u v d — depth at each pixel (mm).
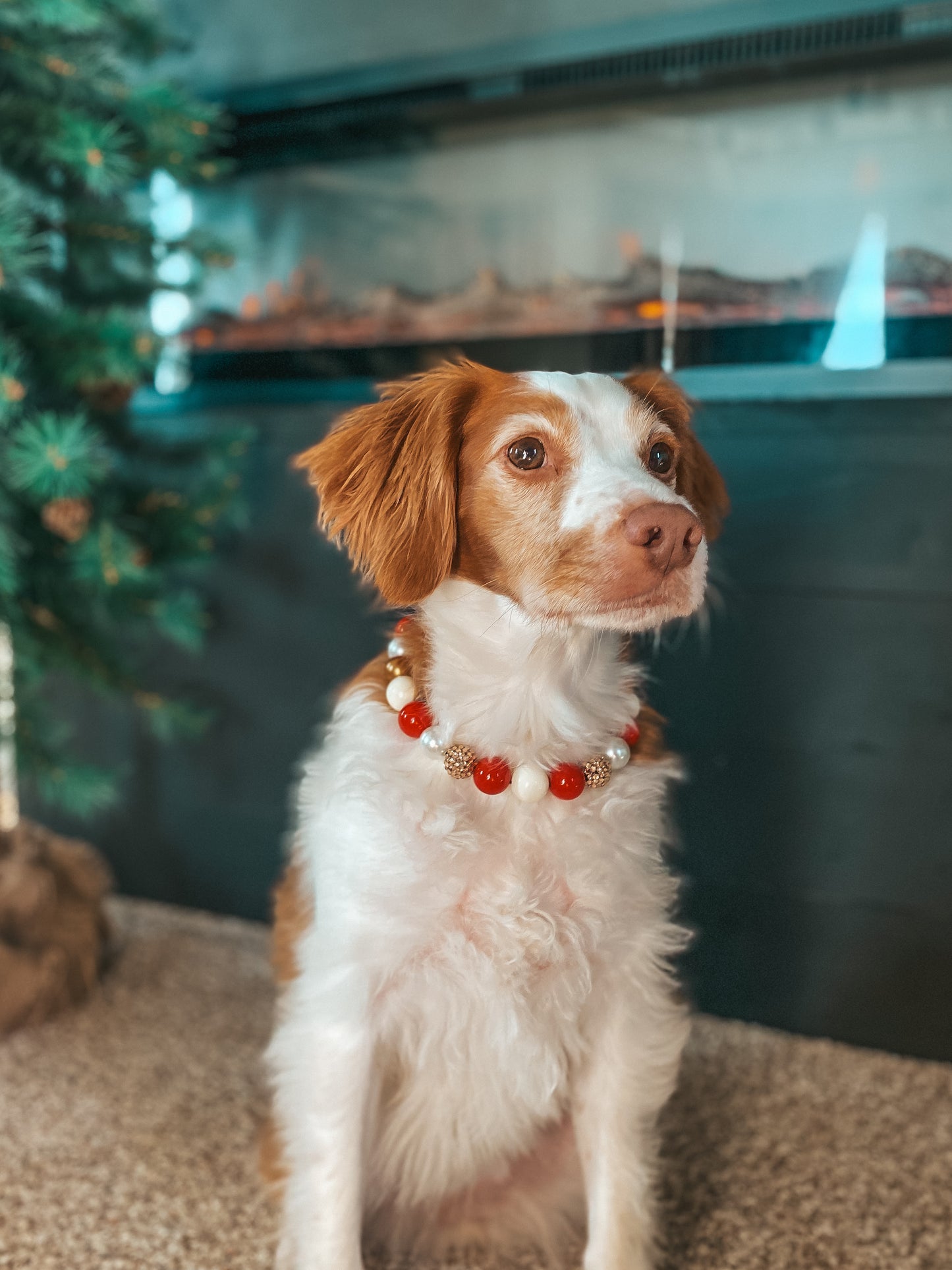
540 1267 1353
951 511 1726
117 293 2062
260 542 2230
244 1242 1364
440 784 1185
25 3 1732
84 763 2223
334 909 1173
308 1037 1195
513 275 2180
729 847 1915
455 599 1197
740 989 1942
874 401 1754
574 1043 1229
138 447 2152
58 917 1987
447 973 1163
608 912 1176
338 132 2223
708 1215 1418
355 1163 1192
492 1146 1284
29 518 2012
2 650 2053
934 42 1741
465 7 2039
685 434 1361
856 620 1798
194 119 1935
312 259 2338
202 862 2393
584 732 1200
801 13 1794
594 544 1034
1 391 1663
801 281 1941
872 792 1816
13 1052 1821
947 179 1847
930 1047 1829
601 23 1946
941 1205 1437
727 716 1891
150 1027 1910
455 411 1185
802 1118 1650
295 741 2258
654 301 2047
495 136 2141
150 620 2246
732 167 1980
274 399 2277
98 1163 1525
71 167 1808
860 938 1850
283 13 2189
